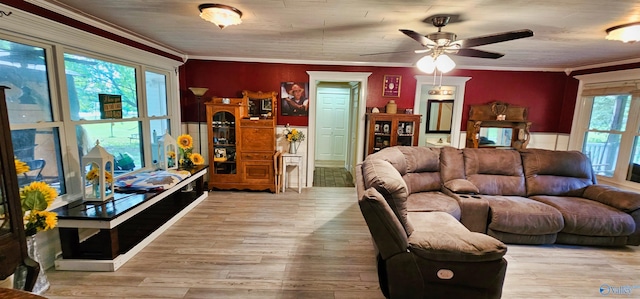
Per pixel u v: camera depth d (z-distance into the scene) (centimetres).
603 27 246
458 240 204
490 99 486
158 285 215
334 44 346
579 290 224
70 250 230
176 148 387
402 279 200
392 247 197
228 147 454
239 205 395
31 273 164
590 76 433
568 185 346
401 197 209
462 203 301
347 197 443
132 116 348
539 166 355
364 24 260
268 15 240
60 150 247
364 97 480
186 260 251
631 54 348
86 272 229
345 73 470
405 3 205
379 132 464
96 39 272
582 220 288
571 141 474
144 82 362
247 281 223
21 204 165
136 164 358
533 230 289
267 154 444
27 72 220
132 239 270
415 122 454
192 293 207
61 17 234
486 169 354
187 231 309
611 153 410
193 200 386
